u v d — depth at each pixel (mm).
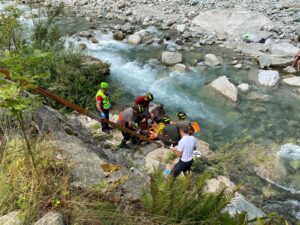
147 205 3328
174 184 3510
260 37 14531
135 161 7484
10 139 3539
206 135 9188
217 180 6871
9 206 2934
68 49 10859
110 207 3254
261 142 8805
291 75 11961
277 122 9656
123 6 18594
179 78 11938
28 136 3650
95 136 8227
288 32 14945
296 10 17234
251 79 11781
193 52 13773
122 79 11805
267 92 11055
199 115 10070
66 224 2928
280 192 7117
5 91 2631
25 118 4074
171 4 18766
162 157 7723
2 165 3188
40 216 2922
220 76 11773
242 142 8586
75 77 9891
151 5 18766
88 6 18828
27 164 3238
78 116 9047
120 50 13984
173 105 10539
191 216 3314
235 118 9891
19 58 2701
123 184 3764
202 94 11031
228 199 3422
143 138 7543
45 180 3154
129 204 3482
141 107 8391
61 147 4020
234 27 15438
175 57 12906
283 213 6570
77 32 15297
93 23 16594
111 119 9266
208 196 3393
